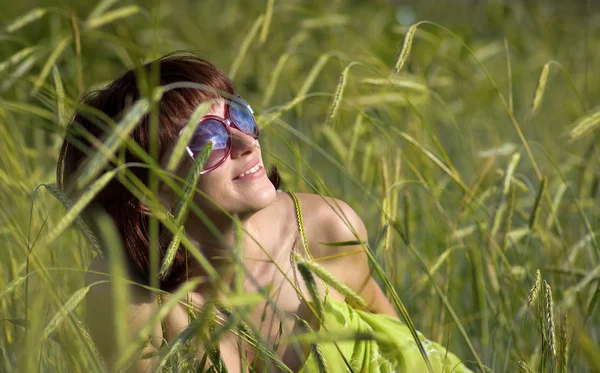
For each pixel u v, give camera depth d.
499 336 2.89
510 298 3.41
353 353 2.75
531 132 5.78
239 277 1.98
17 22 3.09
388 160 3.86
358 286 3.07
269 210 2.91
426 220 3.75
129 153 2.50
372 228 4.13
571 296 2.76
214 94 2.54
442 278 3.65
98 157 1.74
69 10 3.06
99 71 5.89
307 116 5.16
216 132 2.49
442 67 5.81
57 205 3.58
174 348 1.86
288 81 5.38
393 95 3.87
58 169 2.76
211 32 8.91
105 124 2.58
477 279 2.83
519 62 7.89
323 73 5.61
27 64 3.20
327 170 4.75
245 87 5.62
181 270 2.61
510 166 2.85
